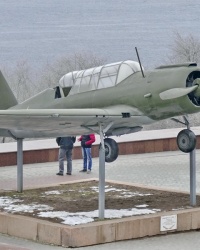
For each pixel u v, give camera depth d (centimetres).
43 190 3462
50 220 2794
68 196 3303
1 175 4216
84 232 2662
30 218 2803
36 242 2725
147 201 3170
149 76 3003
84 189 3478
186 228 2902
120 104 3061
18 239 2773
